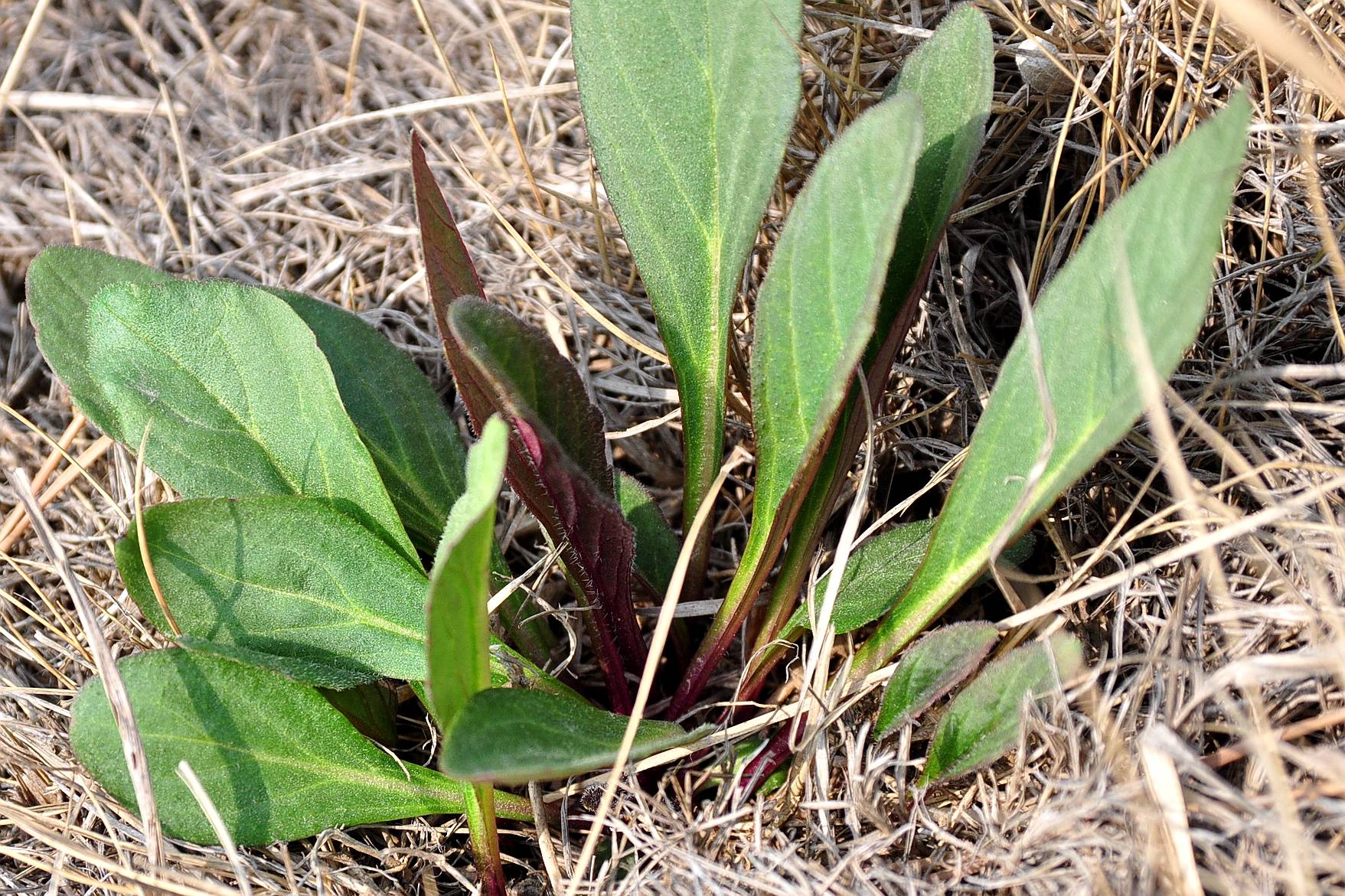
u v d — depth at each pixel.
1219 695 0.52
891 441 0.59
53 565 0.59
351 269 0.64
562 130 0.65
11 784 0.57
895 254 0.54
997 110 0.59
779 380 0.53
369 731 0.56
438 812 0.54
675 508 0.61
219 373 0.55
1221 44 0.58
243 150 0.67
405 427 0.57
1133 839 0.51
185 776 0.53
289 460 0.55
